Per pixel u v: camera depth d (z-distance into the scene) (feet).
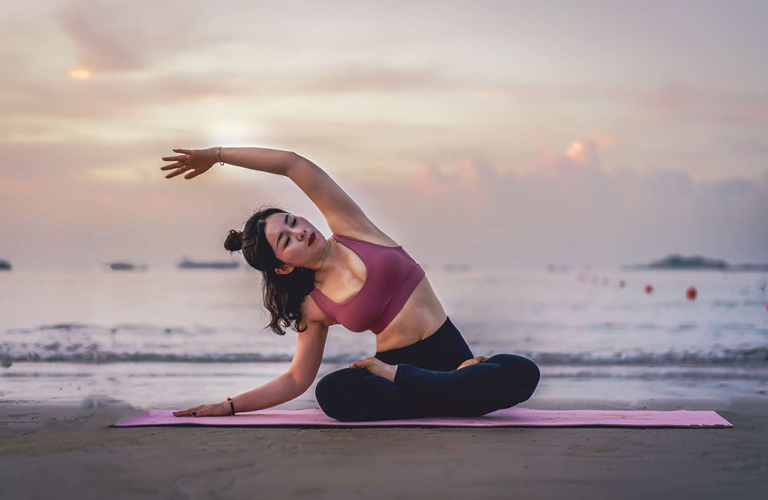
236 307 46.88
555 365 21.58
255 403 11.27
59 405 12.84
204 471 7.13
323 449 8.29
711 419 10.50
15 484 6.64
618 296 61.21
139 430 9.80
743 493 6.41
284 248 10.86
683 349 25.95
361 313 10.89
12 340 26.94
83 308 44.75
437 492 6.33
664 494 6.36
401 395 10.42
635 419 10.53
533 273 129.70
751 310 45.21
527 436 9.21
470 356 11.39
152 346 26.30
